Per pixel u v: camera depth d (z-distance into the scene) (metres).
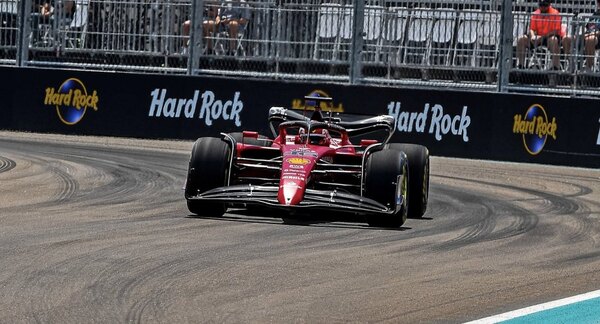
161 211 33.28
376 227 31.52
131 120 60.06
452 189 43.00
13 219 30.31
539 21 55.41
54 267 23.16
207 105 59.03
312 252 26.58
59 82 60.84
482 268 25.47
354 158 33.62
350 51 57.22
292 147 32.22
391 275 24.03
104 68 61.19
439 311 20.53
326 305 20.64
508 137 55.41
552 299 22.09
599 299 22.19
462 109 55.94
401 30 57.00
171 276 22.78
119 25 60.16
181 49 59.66
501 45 55.25
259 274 23.44
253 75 59.03
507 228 32.66
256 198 29.92
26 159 47.44
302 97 57.62
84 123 60.50
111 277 22.38
